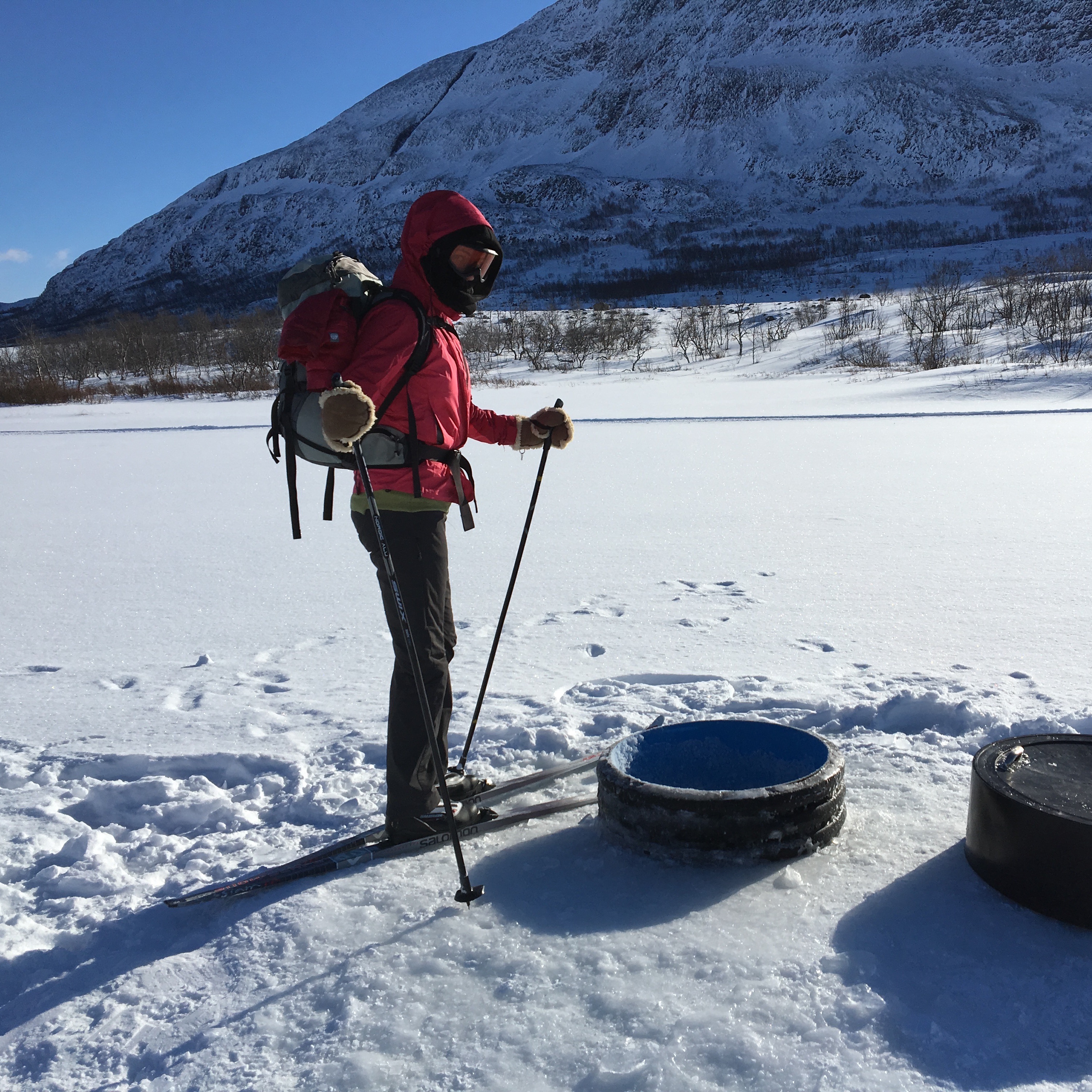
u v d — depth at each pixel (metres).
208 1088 1.63
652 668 3.85
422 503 2.42
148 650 4.59
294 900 2.23
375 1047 1.71
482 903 2.18
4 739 3.41
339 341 2.23
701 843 2.27
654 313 64.31
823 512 7.83
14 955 2.10
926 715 3.15
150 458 15.06
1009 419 15.73
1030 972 1.83
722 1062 1.61
